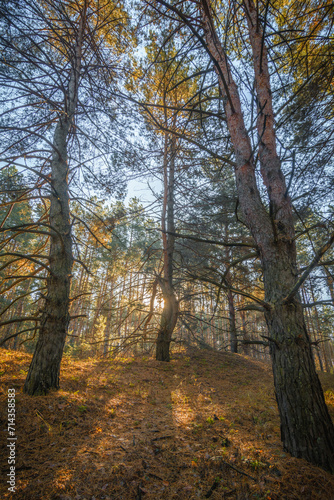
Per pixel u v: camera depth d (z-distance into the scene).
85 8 6.30
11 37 5.30
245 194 3.93
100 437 3.54
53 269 5.47
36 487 2.46
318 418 2.87
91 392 5.27
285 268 3.40
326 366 20.70
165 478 2.69
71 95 6.85
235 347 14.98
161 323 10.07
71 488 2.47
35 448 3.13
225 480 2.64
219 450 3.20
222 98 4.43
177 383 7.27
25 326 20.83
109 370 7.55
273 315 3.31
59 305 5.25
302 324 3.23
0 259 17.02
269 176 3.89
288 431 3.01
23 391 4.60
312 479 2.52
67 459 2.94
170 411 4.89
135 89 8.02
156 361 9.66
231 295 13.97
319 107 5.18
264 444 3.37
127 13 6.44
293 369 3.04
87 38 7.04
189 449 3.24
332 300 3.09
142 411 4.79
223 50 4.50
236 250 9.62
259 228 3.69
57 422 3.77
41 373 4.69
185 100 9.23
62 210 5.96
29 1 4.74
